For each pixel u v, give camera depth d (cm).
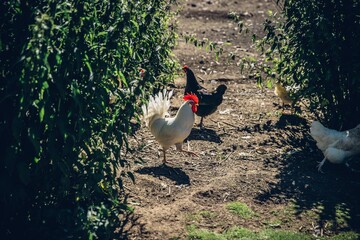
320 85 1306
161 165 1291
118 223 1040
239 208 1116
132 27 964
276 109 1631
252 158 1340
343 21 1282
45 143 895
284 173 1264
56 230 971
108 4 916
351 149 1227
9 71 852
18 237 955
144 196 1150
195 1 2811
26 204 949
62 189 911
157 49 1126
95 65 877
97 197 1023
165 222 1059
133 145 1382
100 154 935
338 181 1231
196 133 1477
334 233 1039
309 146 1402
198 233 1023
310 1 1259
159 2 1269
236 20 1455
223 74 1914
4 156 863
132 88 1017
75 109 866
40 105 778
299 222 1075
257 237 1018
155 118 1270
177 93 1745
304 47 1274
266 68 1448
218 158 1338
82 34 846
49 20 755
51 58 790
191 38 1488
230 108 1648
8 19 841
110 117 975
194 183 1215
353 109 1355
